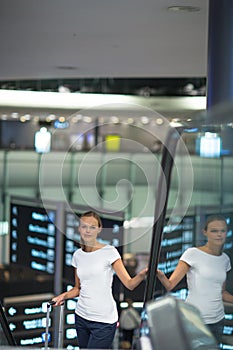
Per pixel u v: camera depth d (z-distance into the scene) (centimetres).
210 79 795
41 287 1440
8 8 1022
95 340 796
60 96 2400
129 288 783
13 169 1967
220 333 612
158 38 1220
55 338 923
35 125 2428
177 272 674
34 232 1479
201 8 974
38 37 1247
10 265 1526
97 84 2373
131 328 989
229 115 595
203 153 638
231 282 616
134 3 961
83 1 962
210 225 640
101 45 1306
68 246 1384
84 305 798
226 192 614
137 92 2367
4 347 679
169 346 348
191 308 420
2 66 1617
